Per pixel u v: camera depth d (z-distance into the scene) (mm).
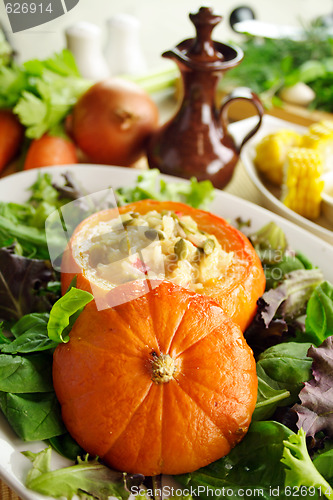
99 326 455
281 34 1050
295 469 433
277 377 488
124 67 908
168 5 1326
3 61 775
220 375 450
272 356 499
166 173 695
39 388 467
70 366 454
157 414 442
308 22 1176
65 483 431
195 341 454
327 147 752
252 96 683
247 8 1123
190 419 443
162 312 457
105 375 445
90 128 719
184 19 1273
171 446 443
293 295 549
